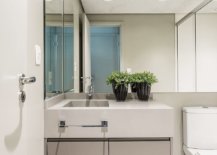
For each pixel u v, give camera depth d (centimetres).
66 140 147
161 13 215
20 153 109
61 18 205
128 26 215
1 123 91
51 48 174
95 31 217
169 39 214
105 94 213
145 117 145
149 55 214
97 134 144
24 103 113
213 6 214
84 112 145
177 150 212
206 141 192
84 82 215
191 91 213
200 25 214
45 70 156
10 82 98
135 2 216
